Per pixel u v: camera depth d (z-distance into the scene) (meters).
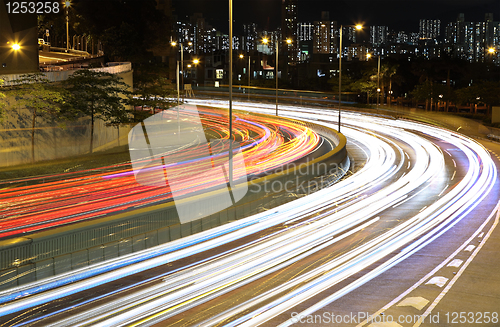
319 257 12.88
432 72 98.19
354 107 80.19
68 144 36.56
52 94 33.03
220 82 129.00
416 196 21.88
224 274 11.61
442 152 39.00
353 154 38.44
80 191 22.84
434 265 12.16
